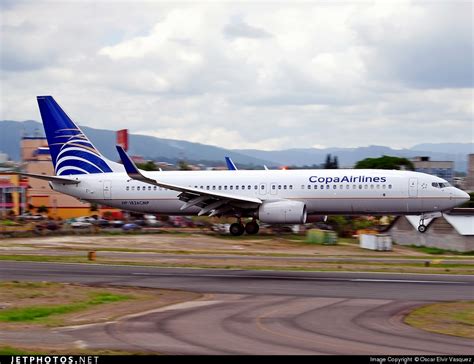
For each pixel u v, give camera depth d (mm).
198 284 109750
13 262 144875
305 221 198125
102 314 83000
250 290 102750
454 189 190125
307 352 61219
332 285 108188
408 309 85125
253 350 62062
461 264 142250
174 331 71062
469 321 77062
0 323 77688
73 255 161625
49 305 90188
